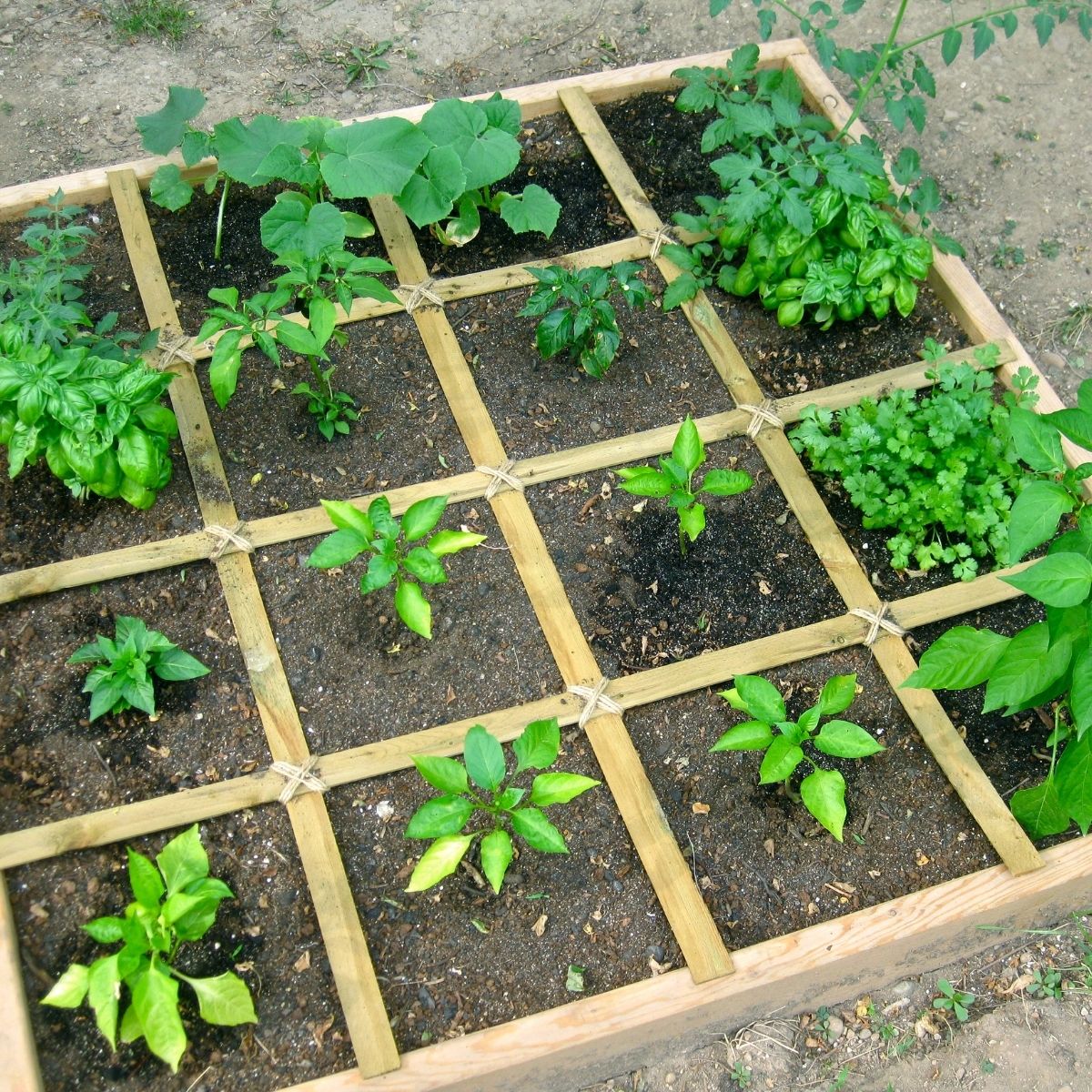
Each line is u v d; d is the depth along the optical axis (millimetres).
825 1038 1693
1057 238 2230
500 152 1936
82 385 1691
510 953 1605
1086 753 1585
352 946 1583
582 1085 1658
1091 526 1560
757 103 2102
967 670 1633
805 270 1936
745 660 1749
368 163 1880
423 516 1661
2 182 2154
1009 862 1648
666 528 1844
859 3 1948
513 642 1764
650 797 1669
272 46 2328
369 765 1673
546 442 1888
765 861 1663
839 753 1608
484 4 2402
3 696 1709
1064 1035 1698
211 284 1985
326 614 1771
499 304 1992
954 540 1855
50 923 1599
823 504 1854
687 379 1951
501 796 1583
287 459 1863
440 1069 1530
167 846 1562
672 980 1583
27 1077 1514
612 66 2354
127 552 1775
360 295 1808
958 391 1827
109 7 2340
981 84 2381
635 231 2064
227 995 1508
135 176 2051
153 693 1681
